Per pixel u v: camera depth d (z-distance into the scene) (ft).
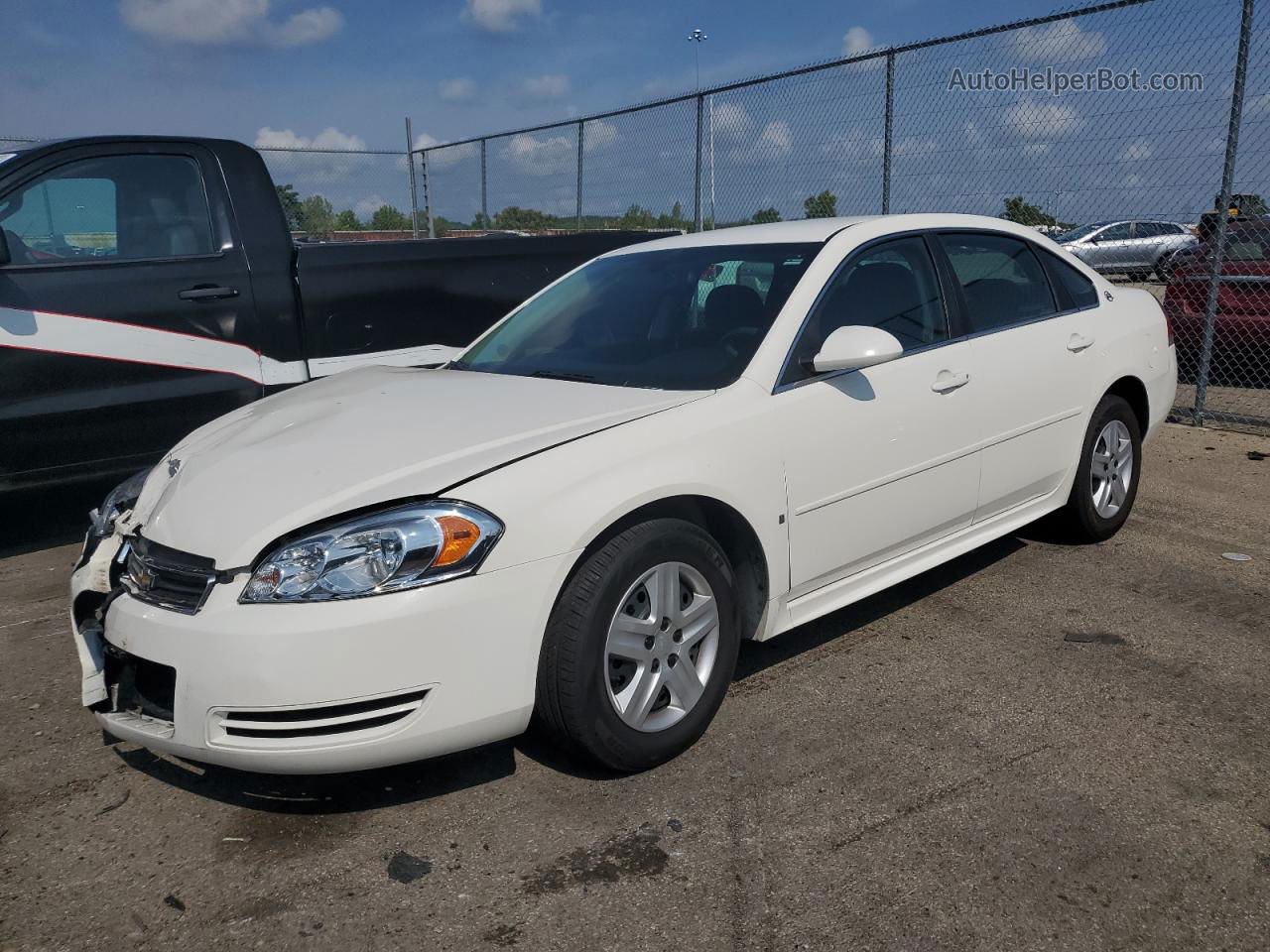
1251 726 9.75
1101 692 10.52
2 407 14.58
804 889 7.48
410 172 46.52
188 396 16.08
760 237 12.32
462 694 7.94
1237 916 7.09
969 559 14.84
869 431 10.82
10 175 15.01
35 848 8.34
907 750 9.43
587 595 8.40
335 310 17.34
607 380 10.75
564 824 8.39
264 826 8.55
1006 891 7.40
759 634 10.27
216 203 16.46
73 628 9.50
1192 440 22.36
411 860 8.00
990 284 13.12
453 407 10.03
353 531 7.81
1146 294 16.26
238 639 7.56
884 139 25.53
